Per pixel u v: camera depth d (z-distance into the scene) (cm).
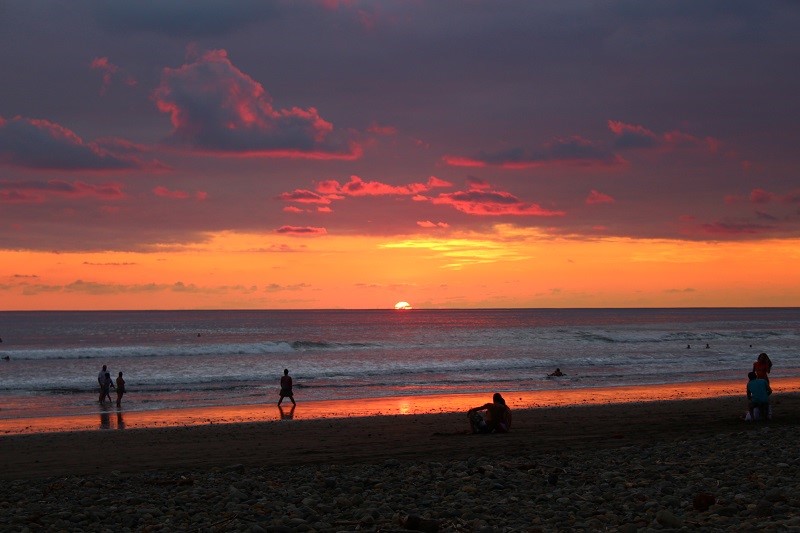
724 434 1752
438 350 7144
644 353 6712
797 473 1084
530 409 2736
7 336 11581
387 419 2553
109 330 14012
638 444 1700
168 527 860
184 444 1969
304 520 863
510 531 774
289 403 3225
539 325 16250
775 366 5356
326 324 17275
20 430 2438
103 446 1961
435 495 1030
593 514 861
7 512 984
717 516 793
